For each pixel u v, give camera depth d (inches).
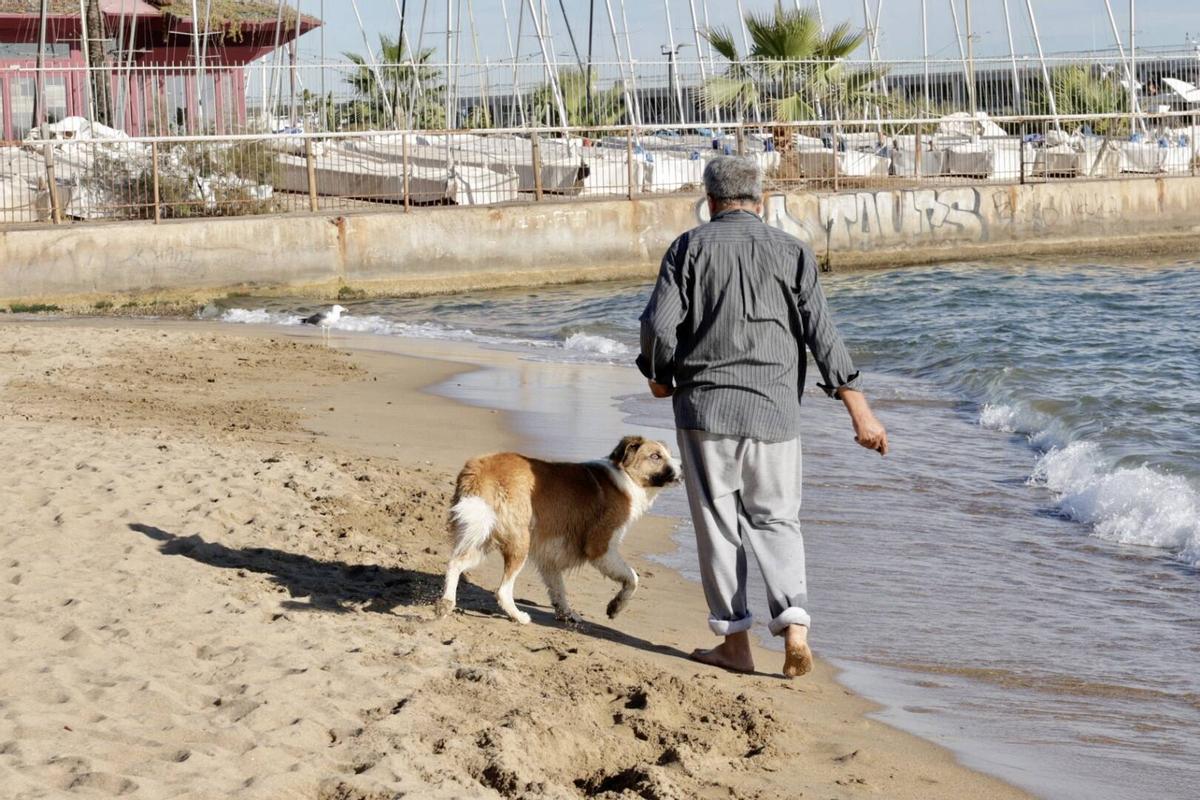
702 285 183.5
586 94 1299.2
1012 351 542.6
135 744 144.7
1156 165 1158.3
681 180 1066.1
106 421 379.9
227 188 919.0
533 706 168.9
